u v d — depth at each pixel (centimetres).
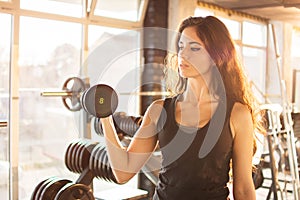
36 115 473
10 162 446
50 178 239
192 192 138
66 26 493
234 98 142
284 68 674
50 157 489
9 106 446
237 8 616
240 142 140
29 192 472
